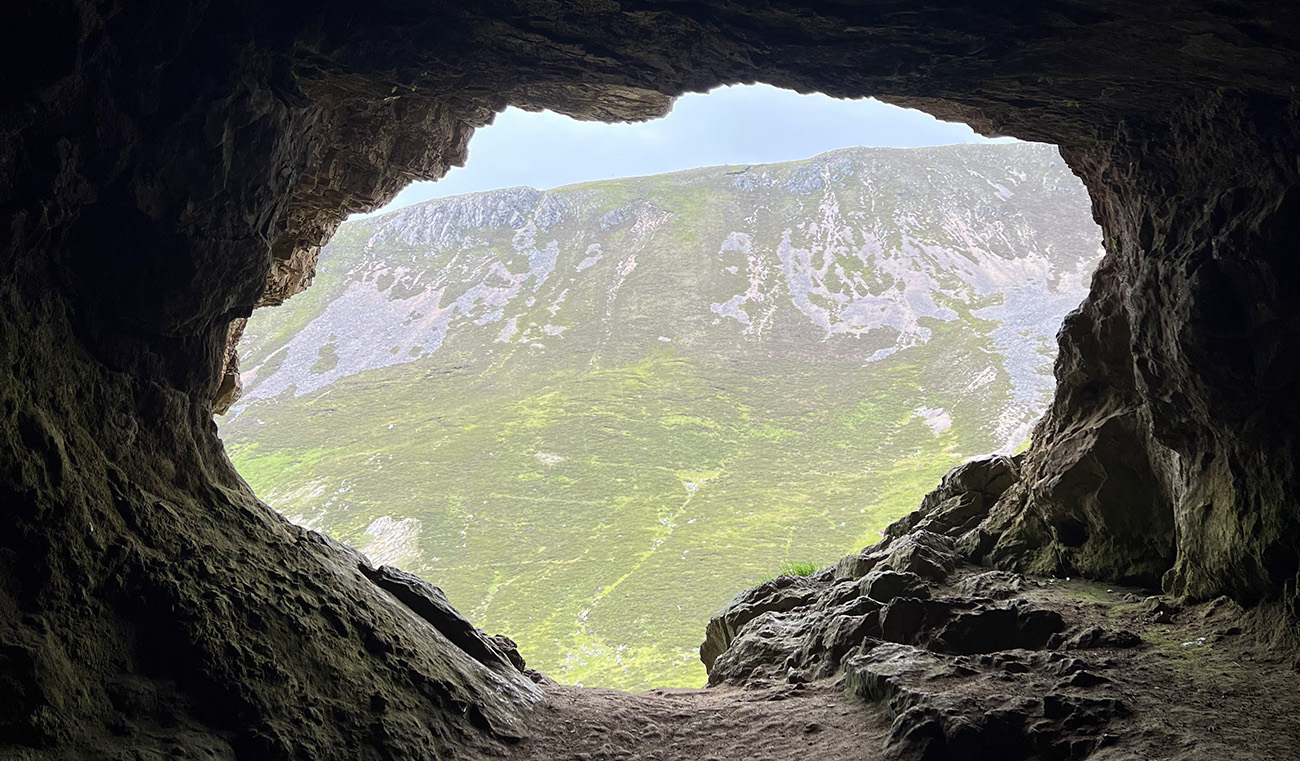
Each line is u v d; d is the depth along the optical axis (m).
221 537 9.52
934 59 9.45
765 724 10.15
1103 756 7.41
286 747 7.67
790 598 16.64
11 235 7.57
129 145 8.38
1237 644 10.12
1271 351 9.43
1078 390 15.46
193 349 9.98
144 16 8.07
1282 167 9.06
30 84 7.34
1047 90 10.20
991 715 8.30
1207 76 8.91
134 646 7.74
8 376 7.58
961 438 119.44
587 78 10.67
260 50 9.04
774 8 8.74
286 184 10.47
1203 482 11.61
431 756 8.59
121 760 6.71
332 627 9.43
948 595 13.98
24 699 6.53
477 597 77.12
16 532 7.25
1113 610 12.36
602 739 9.88
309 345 194.62
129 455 9.05
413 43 9.66
